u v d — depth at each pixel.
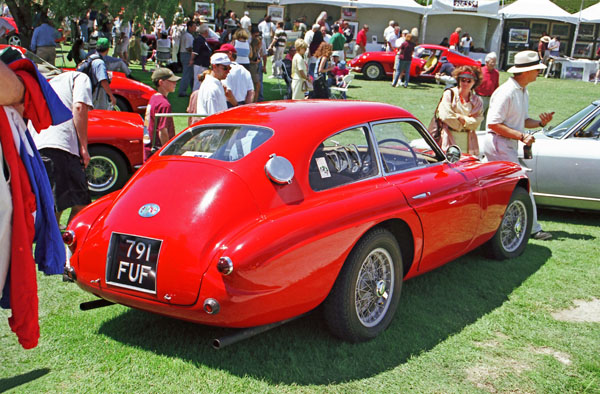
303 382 3.16
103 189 6.93
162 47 18.62
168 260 3.07
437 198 4.09
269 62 23.78
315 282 3.21
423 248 4.00
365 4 24.88
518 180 5.12
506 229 5.32
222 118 3.89
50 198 2.58
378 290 3.67
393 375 3.26
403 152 4.21
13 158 2.32
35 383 3.09
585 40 27.72
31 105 2.32
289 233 3.10
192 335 3.66
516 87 5.60
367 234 3.51
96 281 3.30
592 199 6.48
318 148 3.57
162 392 3.03
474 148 6.04
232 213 3.14
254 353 3.45
